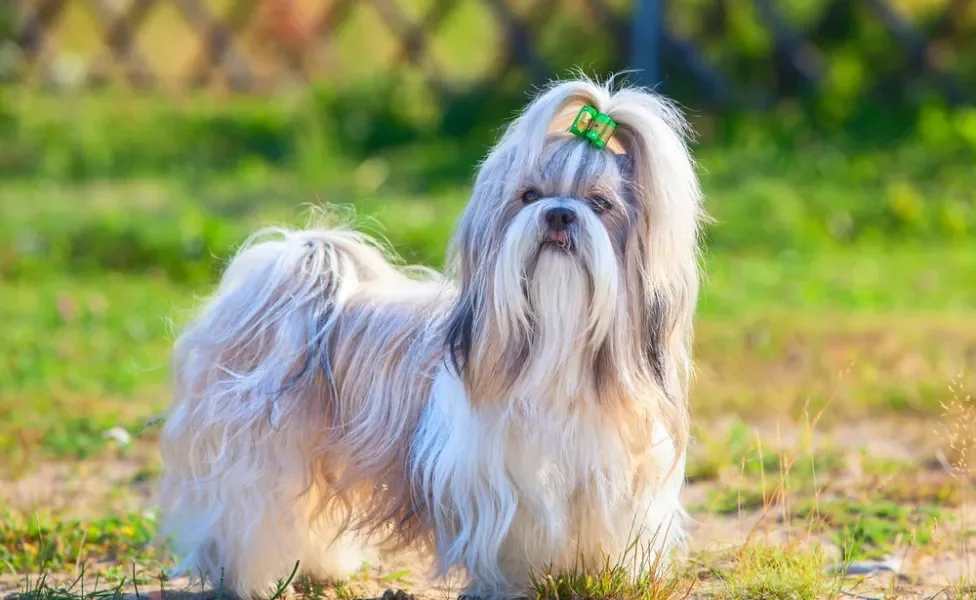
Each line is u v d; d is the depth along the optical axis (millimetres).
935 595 5973
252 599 5840
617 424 5191
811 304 13492
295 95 23781
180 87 24344
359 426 5625
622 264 5016
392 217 16391
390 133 21922
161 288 14523
